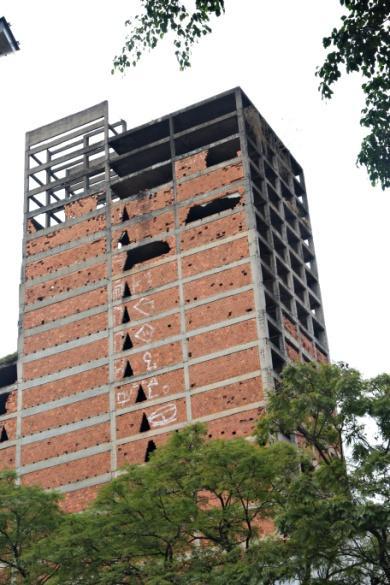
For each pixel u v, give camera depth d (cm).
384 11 3241
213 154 8081
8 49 3294
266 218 7775
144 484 4559
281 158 8612
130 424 7188
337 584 3847
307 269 8269
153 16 3416
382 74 3331
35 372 7800
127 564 4425
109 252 7988
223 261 7431
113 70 3531
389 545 3756
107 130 8656
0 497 4869
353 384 4125
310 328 7894
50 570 4638
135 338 7500
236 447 4456
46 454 7388
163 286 7581
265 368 6850
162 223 7862
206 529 4466
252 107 8175
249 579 3903
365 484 3862
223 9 3316
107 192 8294
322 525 3769
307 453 4388
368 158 3381
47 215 8525
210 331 7200
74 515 4725
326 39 3297
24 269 8312
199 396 7000
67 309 7938
